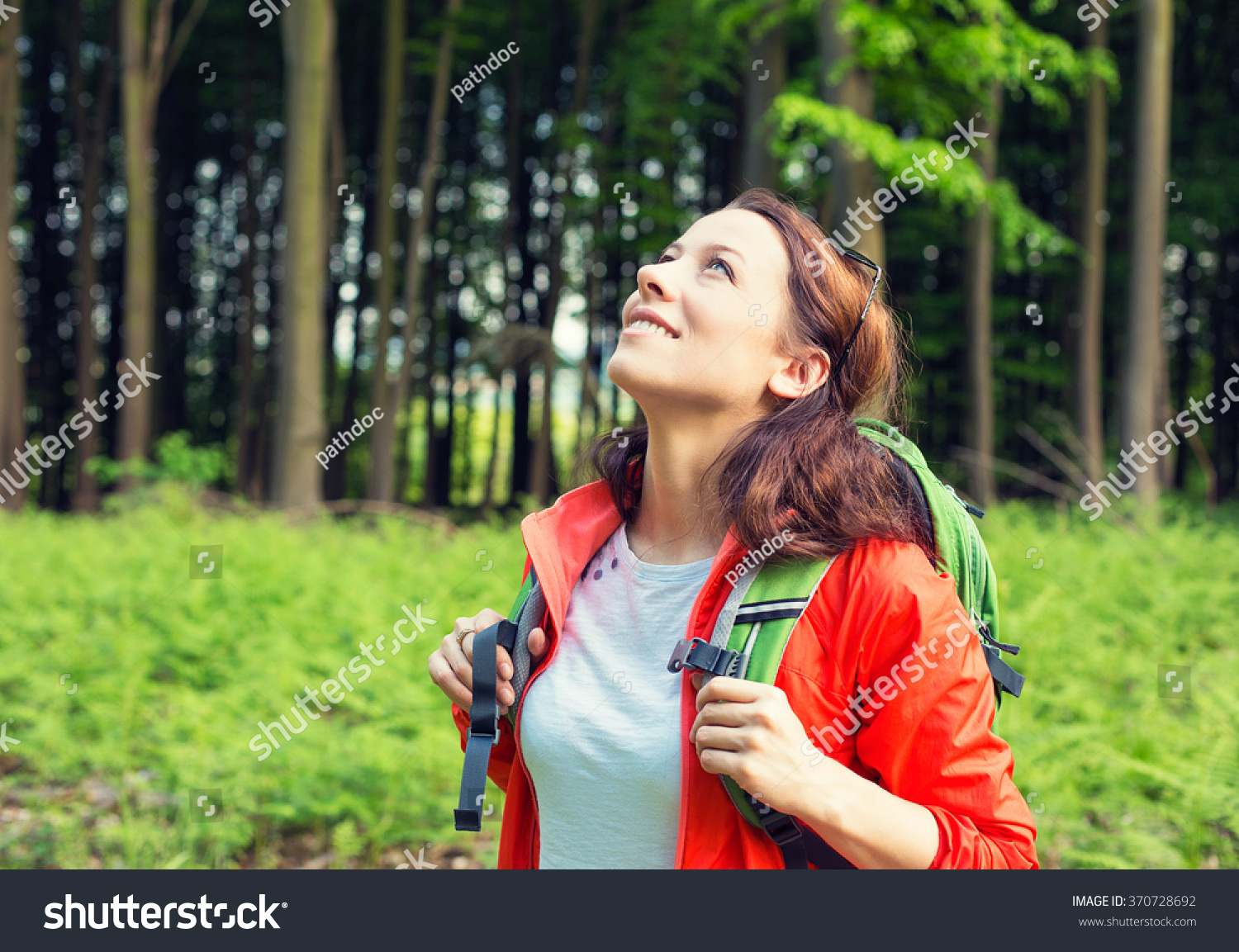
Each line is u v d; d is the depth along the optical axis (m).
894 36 9.39
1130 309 12.66
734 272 1.15
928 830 0.95
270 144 23.05
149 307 13.60
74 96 18.53
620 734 1.11
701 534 1.20
